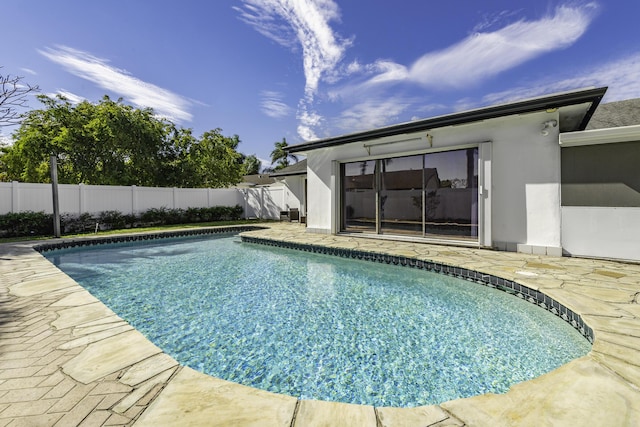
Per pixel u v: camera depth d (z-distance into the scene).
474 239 7.65
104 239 10.21
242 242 10.87
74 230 12.27
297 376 2.89
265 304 4.76
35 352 2.52
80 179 15.33
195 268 7.13
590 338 3.01
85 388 2.04
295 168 17.75
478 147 7.28
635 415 1.74
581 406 1.83
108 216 13.30
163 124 18.41
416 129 7.88
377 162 9.46
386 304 4.70
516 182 6.88
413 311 4.41
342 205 10.39
